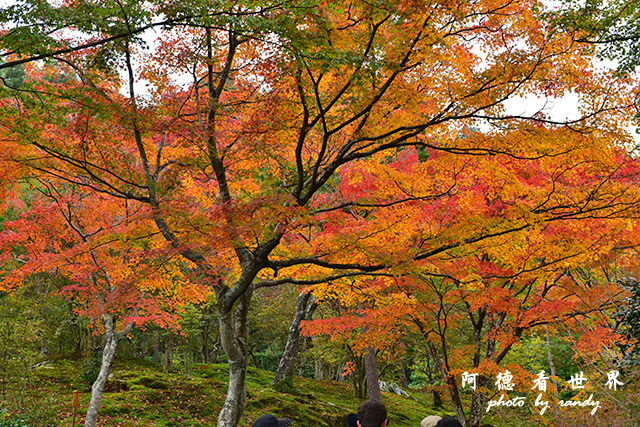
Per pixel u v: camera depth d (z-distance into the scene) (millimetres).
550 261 7445
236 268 8234
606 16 5086
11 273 9141
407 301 8328
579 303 8711
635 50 5180
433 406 19141
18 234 9039
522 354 15414
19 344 9547
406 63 5719
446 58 5758
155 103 7078
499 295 7930
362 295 8688
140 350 23062
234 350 6863
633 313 7676
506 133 5785
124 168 7344
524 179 7652
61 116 6332
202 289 10164
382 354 18344
